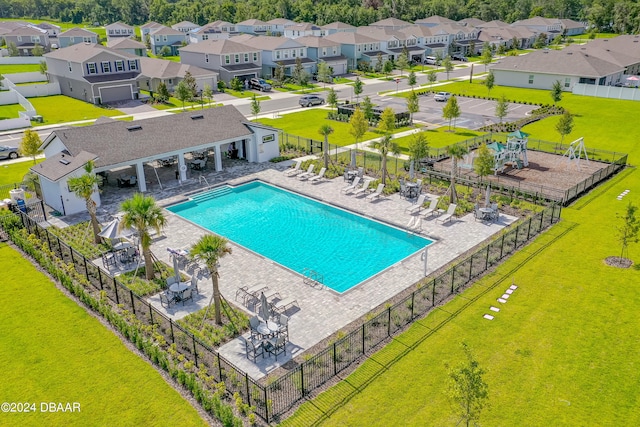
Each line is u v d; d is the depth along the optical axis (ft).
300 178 142.92
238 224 116.78
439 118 215.92
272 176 146.10
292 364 67.92
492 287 85.56
